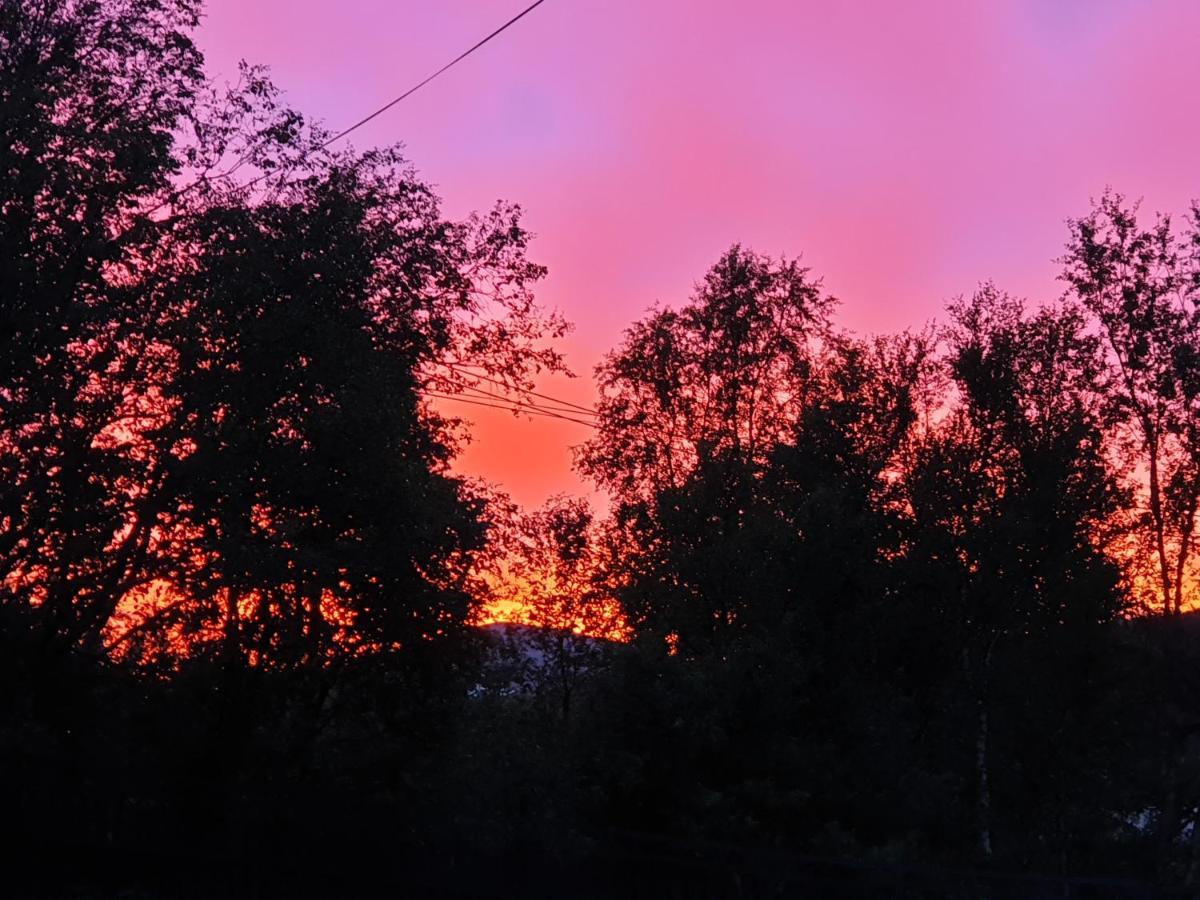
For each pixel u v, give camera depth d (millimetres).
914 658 26719
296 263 13344
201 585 13164
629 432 27969
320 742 15547
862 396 26875
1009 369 28438
